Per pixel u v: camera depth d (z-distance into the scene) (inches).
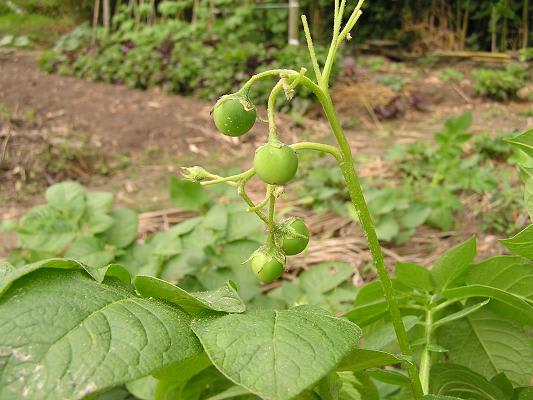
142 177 54.4
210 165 57.3
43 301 9.5
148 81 77.3
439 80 87.4
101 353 8.9
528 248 13.0
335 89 77.9
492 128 68.9
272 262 12.2
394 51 104.0
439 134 47.9
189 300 10.5
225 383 14.7
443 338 16.6
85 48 89.7
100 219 28.7
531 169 14.2
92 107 68.9
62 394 8.3
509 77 81.2
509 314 15.8
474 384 14.6
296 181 48.4
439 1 106.3
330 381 12.1
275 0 100.2
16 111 66.1
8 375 8.5
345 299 25.6
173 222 41.4
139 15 93.2
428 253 38.6
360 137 66.7
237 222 28.3
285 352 9.1
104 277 10.9
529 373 16.1
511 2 100.3
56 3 113.7
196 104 71.2
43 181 52.6
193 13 99.7
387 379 13.6
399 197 42.6
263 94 73.4
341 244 37.1
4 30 108.0
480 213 42.9
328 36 103.4
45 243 28.3
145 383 19.2
